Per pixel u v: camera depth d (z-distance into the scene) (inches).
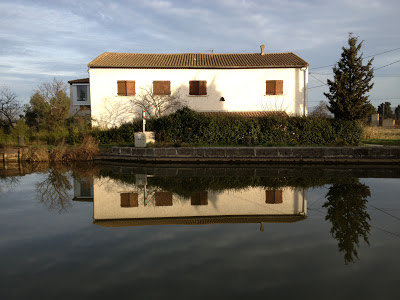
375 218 247.9
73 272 157.5
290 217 253.6
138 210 280.1
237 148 629.9
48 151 721.0
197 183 413.4
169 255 177.9
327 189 363.3
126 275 153.6
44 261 171.3
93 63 928.3
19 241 203.8
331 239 202.8
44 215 269.6
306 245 192.5
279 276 151.9
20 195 355.3
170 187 386.9
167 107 923.4
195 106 948.6
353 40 820.6
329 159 610.9
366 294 134.6
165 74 941.2
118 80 933.8
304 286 142.0
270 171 533.3
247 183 410.0
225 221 244.5
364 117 831.7
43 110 1138.7
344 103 818.2
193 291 137.6
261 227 229.1
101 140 821.2
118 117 939.3
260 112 920.3
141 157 665.0
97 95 934.4
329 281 146.5
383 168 564.4
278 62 949.8
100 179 457.4
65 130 878.4
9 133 884.6
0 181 454.9
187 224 238.1
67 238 208.8
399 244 193.0
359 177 454.0
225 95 948.0
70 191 372.8
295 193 343.0
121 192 362.0
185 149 645.3
